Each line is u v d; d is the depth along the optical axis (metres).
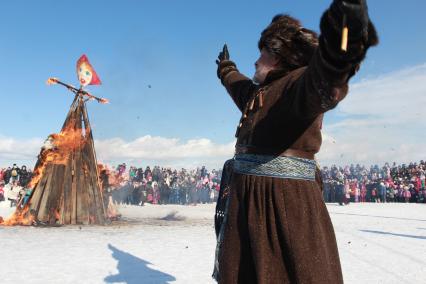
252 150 1.58
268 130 1.54
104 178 12.27
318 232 1.48
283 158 1.52
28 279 4.56
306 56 1.60
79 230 9.27
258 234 1.48
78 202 10.51
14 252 6.30
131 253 6.36
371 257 6.30
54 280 4.52
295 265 1.42
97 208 10.66
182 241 7.85
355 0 1.00
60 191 10.42
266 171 1.53
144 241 7.76
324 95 1.18
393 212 17.59
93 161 10.77
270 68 1.64
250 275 1.50
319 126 1.56
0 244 7.05
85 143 10.73
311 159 1.57
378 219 13.76
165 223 11.69
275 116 1.52
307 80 1.24
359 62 1.10
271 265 1.46
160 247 7.05
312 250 1.44
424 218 14.47
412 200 27.80
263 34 1.67
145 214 15.59
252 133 1.58
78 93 10.55
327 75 1.13
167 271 5.04
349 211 18.09
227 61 2.19
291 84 1.47
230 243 1.54
